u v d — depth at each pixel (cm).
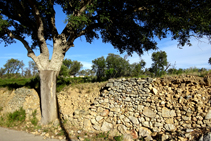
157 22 805
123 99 692
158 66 1961
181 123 566
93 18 827
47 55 748
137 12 862
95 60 1983
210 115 537
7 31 740
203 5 705
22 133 590
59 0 772
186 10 744
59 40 751
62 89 964
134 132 589
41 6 675
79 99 797
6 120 724
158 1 741
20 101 825
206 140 427
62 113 738
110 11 803
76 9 754
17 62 3409
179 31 812
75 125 656
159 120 596
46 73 712
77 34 809
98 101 731
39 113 738
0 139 520
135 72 1930
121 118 640
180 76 721
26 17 767
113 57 2120
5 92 1044
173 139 484
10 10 821
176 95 634
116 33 1002
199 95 605
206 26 723
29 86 940
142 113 633
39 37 709
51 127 645
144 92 683
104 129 618
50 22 748
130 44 1030
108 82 795
